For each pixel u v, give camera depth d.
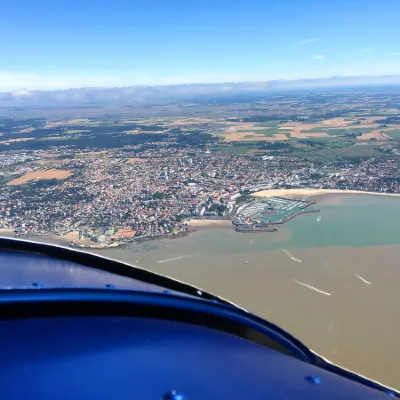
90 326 5.98
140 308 7.18
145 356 5.40
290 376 6.03
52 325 5.71
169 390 4.52
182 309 7.90
